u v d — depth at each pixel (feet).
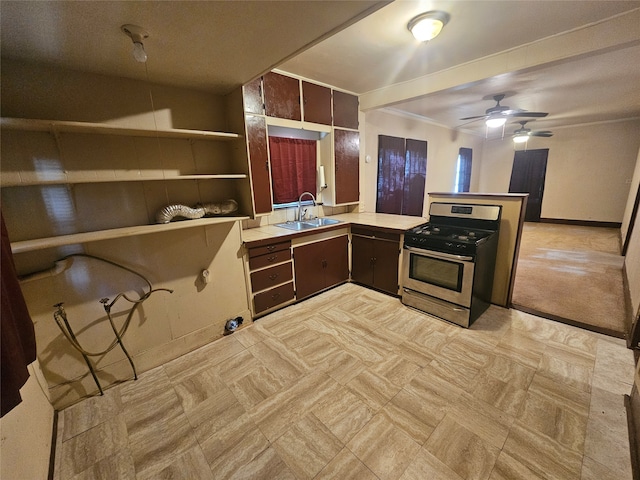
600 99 14.16
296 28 4.43
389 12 6.26
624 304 9.23
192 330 7.47
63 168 5.44
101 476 4.36
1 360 2.79
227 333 8.15
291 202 11.18
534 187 25.02
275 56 5.35
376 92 11.66
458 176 23.85
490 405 5.39
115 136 5.99
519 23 6.81
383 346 7.36
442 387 5.89
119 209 6.18
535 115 13.46
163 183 6.77
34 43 4.35
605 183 21.93
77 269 5.68
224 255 7.85
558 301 9.53
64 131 5.35
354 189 12.75
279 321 8.77
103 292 6.05
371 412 5.33
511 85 11.79
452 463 4.36
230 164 7.88
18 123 4.38
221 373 6.55
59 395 5.63
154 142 6.55
